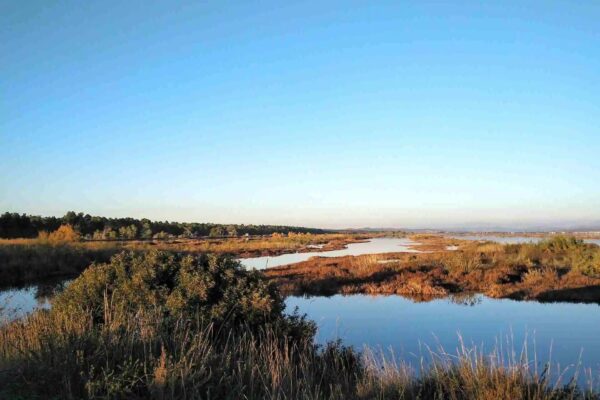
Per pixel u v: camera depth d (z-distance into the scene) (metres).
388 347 10.49
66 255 30.72
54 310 8.34
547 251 30.27
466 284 20.62
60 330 6.05
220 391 5.52
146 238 77.50
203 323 7.63
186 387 5.22
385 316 14.41
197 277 8.45
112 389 4.83
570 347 10.39
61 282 23.56
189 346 6.35
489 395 5.62
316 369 7.60
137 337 6.32
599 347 10.37
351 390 6.71
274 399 5.43
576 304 16.41
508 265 23.84
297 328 8.77
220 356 6.45
